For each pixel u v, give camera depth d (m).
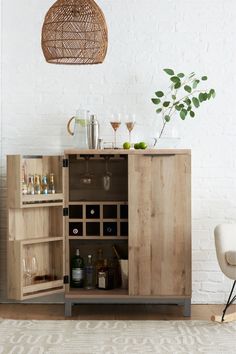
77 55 3.62
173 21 4.91
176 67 4.91
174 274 4.51
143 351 3.70
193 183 4.93
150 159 4.50
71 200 4.87
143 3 4.90
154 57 4.91
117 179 4.93
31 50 4.92
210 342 3.87
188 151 4.50
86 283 4.68
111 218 4.67
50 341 3.89
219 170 4.93
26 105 4.94
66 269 4.57
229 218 4.94
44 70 4.93
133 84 4.92
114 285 4.73
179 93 4.91
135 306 4.86
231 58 4.91
